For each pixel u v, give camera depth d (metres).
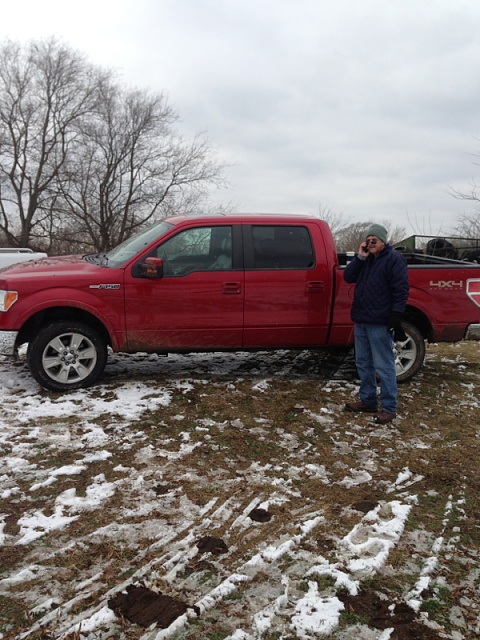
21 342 5.44
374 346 4.79
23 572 2.66
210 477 3.71
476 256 14.86
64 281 5.25
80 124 32.25
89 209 33.69
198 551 2.88
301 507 3.37
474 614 2.49
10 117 31.81
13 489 3.45
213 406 5.05
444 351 7.94
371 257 4.78
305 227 5.72
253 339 5.68
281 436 4.47
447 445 4.42
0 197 32.97
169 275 5.44
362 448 4.30
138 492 3.48
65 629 2.30
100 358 5.40
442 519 3.30
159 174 32.94
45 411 4.77
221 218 5.64
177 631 2.32
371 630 2.37
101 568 2.71
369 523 3.21
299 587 2.63
